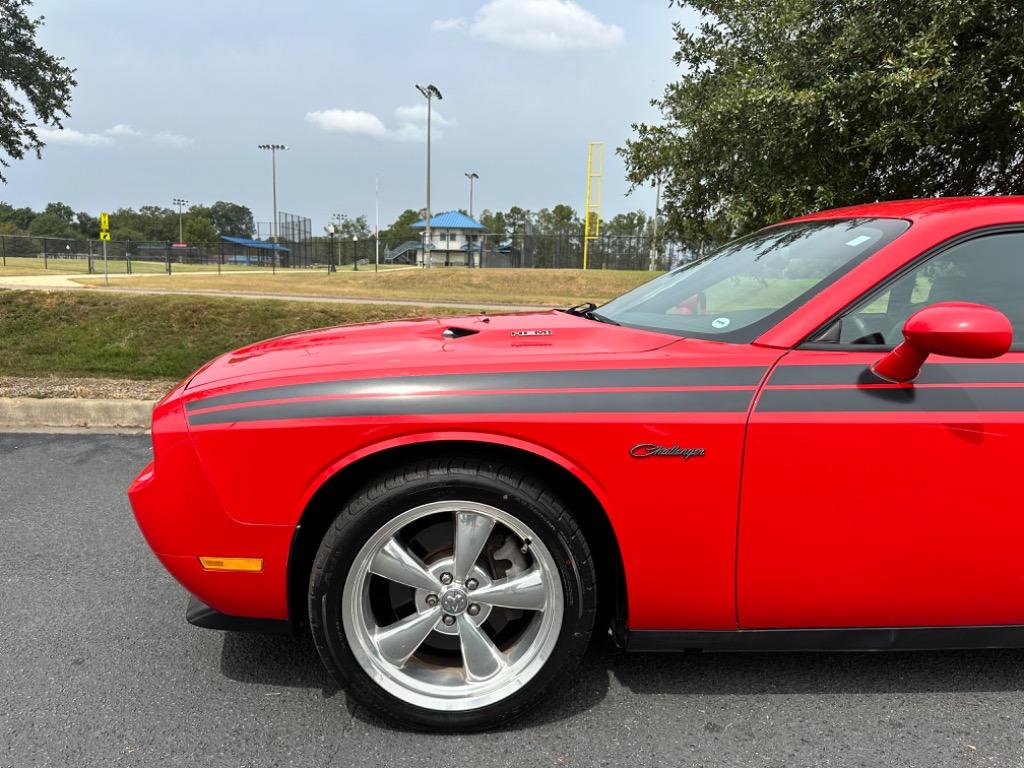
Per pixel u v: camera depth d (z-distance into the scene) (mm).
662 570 1893
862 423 1834
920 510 1858
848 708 2086
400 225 109875
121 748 1896
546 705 2092
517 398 1857
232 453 1877
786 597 1914
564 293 27172
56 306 9469
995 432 1850
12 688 2174
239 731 1973
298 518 1878
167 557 1945
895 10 5410
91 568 3057
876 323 1972
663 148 7402
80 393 6086
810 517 1858
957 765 1848
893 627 1975
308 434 1852
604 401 1856
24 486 4129
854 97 5414
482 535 1908
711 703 2107
